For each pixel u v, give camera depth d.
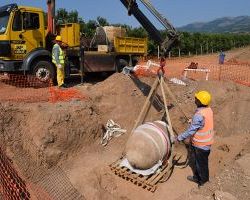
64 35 13.66
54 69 12.79
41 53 12.29
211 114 6.29
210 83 10.54
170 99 9.83
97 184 6.95
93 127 8.38
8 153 7.12
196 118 6.20
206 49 42.25
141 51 15.78
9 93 10.88
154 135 7.07
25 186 6.37
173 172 7.34
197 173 6.84
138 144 6.99
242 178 5.34
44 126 7.62
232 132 9.20
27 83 12.42
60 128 7.74
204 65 23.73
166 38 7.68
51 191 6.61
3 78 13.39
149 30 8.08
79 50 13.40
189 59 30.61
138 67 11.94
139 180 6.91
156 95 9.73
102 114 9.26
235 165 5.70
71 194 6.62
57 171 7.29
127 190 6.79
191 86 10.99
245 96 10.35
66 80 15.07
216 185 5.28
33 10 12.21
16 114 7.92
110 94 9.84
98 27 14.73
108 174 7.24
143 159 6.93
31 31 12.27
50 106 8.43
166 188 6.80
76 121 8.09
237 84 11.47
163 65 7.51
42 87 12.49
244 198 4.88
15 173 6.55
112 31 14.58
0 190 5.80
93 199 6.55
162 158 7.11
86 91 10.15
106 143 8.49
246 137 8.85
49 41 12.91
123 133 8.84
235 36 51.72
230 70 20.91
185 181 7.04
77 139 7.97
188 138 6.71
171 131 7.23
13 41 11.95
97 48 14.62
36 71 12.39
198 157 6.40
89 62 13.88
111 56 14.60
